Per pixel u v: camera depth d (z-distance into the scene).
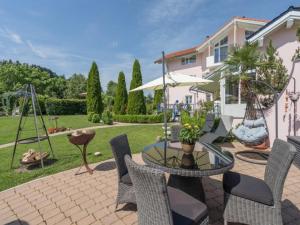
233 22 13.55
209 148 3.19
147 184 1.52
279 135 5.52
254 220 2.09
